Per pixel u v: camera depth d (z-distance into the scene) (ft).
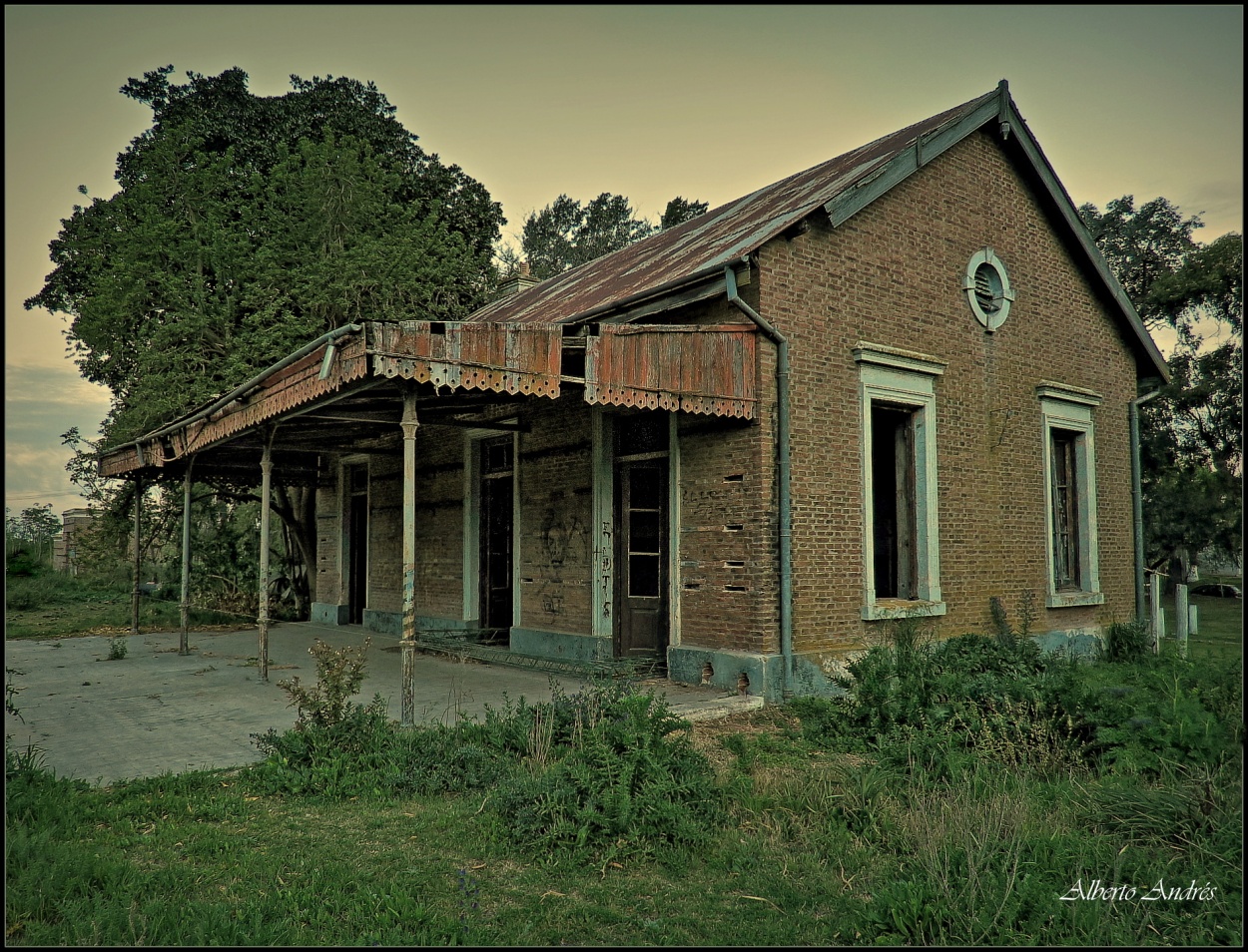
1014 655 31.32
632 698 20.56
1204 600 69.31
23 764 19.43
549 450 39.81
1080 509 43.04
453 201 78.84
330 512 60.75
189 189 59.77
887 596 35.83
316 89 74.84
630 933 13.08
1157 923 13.28
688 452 32.76
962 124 36.78
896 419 36.45
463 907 13.48
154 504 71.31
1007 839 15.65
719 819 17.42
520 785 17.49
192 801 18.62
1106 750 20.13
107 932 12.47
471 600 45.19
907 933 12.85
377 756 20.52
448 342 22.95
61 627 56.70
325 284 58.90
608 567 36.37
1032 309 40.96
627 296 32.68
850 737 23.62
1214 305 68.28
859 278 33.42
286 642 48.32
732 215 42.75
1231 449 69.26
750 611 29.91
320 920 13.15
